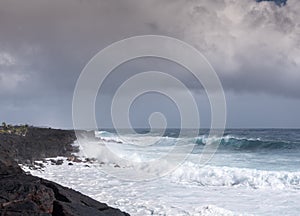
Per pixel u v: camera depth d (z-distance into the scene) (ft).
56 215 23.71
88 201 28.22
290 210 35.24
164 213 33.63
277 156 79.05
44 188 24.70
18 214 21.85
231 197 41.11
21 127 103.96
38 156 74.74
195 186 48.03
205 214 33.35
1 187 24.16
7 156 37.27
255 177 49.37
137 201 38.52
